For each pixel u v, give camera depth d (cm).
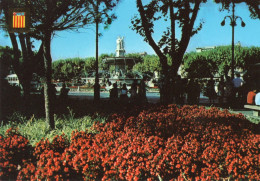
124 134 596
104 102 1392
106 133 593
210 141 558
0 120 832
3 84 1302
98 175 430
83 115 954
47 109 729
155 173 418
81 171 435
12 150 480
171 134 665
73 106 1201
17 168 445
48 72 739
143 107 1116
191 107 1110
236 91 1650
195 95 1653
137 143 483
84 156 435
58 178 380
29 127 718
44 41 742
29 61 1328
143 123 727
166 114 891
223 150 472
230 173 420
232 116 868
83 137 565
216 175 397
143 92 1784
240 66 4050
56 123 787
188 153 453
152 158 437
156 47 1259
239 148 496
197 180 394
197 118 844
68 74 6825
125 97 1658
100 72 5547
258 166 416
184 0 1016
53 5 720
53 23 759
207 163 430
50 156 431
